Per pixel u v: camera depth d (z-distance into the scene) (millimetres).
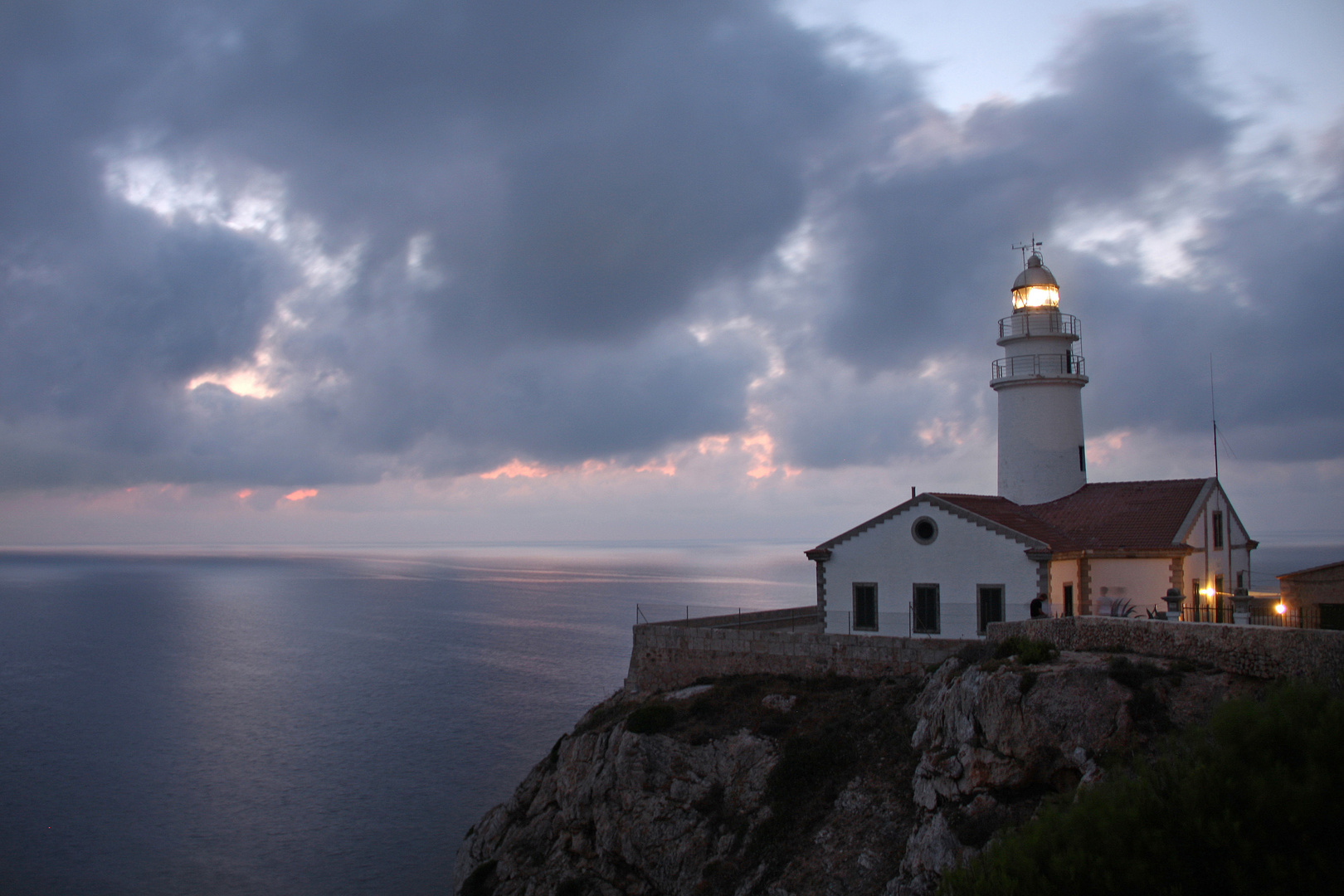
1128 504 46562
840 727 35719
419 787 68188
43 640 155875
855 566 45031
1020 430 50906
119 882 53125
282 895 51188
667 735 38750
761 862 32406
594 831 38719
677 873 34844
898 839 30000
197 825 61656
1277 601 42844
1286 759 16500
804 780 34125
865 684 37906
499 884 40281
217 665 125562
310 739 82438
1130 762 24703
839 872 30109
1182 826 15977
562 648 136750
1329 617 37781
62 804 66000
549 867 39094
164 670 122375
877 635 38938
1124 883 15648
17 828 61375
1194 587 43719
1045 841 17188
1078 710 26250
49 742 83062
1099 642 29469
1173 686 25891
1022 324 51250
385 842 58156
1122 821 16500
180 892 51781
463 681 108688
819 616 45938
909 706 34719
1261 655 25047
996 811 26297
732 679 41844
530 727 84812
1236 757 16953
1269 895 14844
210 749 79750
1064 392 50500
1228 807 15875
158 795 67688
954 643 36344
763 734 36906
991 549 41281
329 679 113062
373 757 76062
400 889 51625
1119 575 42656
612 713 44219
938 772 28844
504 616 188750
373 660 127438
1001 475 51812
